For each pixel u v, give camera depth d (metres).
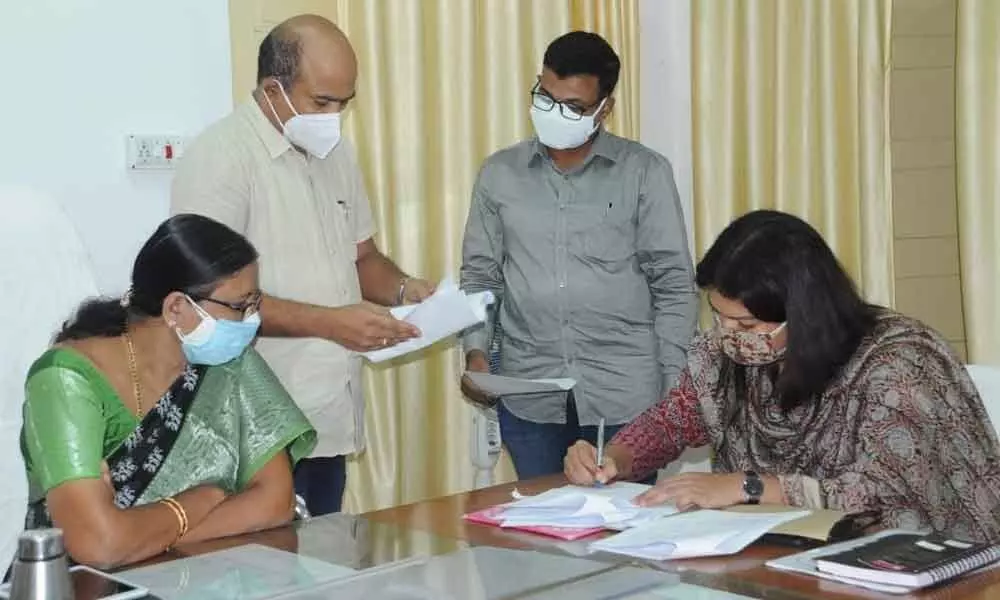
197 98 2.75
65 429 1.62
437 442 3.15
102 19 2.59
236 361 1.83
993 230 2.75
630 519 1.67
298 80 2.23
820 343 1.77
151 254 1.71
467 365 2.67
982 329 2.77
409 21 3.02
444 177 3.11
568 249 2.65
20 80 2.49
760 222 1.80
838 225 3.06
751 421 1.93
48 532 1.25
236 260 1.72
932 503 1.73
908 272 3.12
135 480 1.72
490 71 3.16
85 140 2.58
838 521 1.59
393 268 2.67
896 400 1.74
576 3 3.25
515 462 2.81
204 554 1.54
